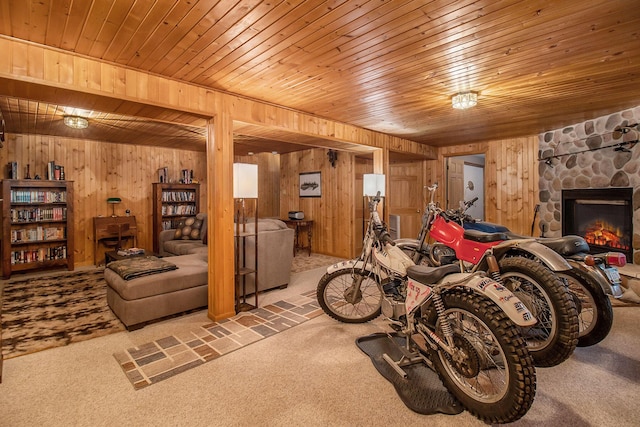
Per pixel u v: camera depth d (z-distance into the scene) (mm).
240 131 3924
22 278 4594
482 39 2088
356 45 2166
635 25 1918
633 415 1692
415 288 2023
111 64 2422
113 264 3213
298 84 2891
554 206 4801
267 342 2570
